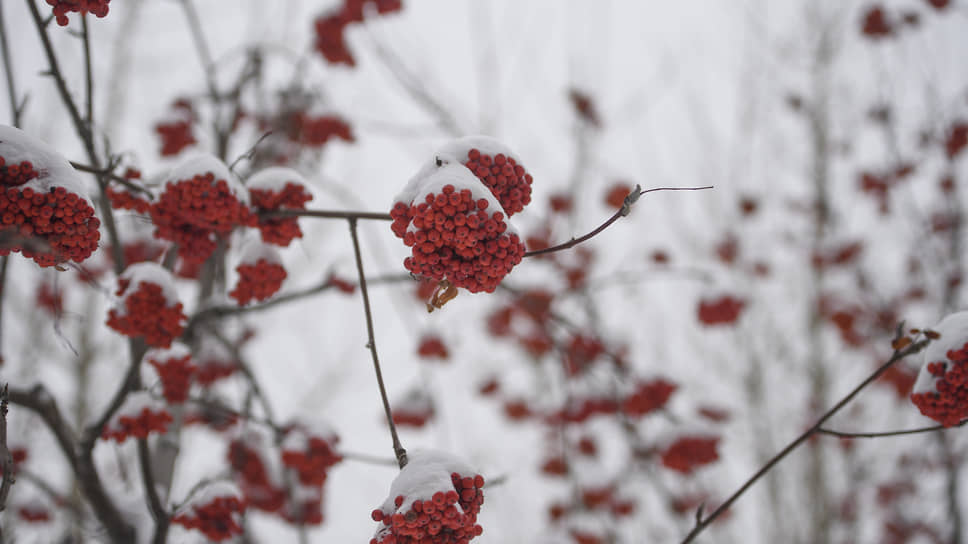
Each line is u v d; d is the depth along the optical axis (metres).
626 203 1.67
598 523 5.32
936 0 6.27
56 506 4.04
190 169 2.05
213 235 2.30
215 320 3.44
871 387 6.92
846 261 6.95
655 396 4.61
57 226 1.56
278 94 4.15
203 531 2.66
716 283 5.38
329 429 3.43
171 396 2.77
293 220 2.41
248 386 3.48
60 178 1.56
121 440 2.61
